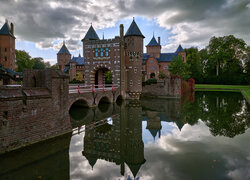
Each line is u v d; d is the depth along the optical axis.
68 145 9.62
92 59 28.98
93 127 13.26
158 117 16.55
